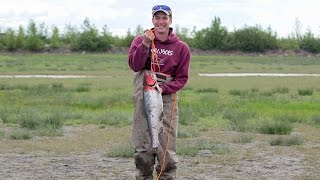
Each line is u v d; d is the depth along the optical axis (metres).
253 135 15.73
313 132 16.39
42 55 93.75
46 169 10.86
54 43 101.19
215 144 13.63
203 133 16.08
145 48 7.05
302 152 12.99
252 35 101.50
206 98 26.39
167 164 7.32
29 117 17.62
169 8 7.25
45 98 26.70
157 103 6.99
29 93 29.08
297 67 60.59
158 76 7.26
